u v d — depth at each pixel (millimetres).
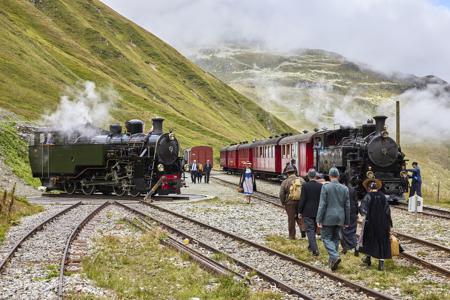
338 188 12094
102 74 117500
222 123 140750
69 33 140750
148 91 130500
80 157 32281
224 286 10047
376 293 9375
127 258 12789
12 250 13211
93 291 9750
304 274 11305
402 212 23172
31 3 144375
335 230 12195
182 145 93125
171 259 12938
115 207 24859
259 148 49500
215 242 15469
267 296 9398
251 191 26969
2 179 34875
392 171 27859
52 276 10883
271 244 14938
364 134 29031
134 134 32000
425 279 10984
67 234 16266
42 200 29312
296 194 15656
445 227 18547
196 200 28500
